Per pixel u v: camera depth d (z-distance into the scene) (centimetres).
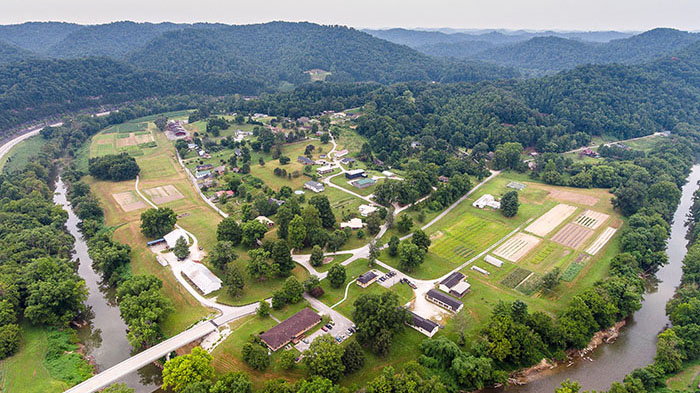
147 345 11525
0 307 11556
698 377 10481
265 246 15550
